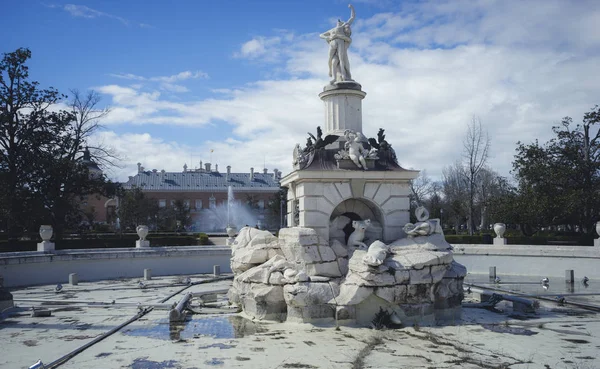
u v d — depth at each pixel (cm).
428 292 1384
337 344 1153
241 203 9681
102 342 1212
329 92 1777
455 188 6912
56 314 1606
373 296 1354
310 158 1625
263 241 1642
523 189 3634
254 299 1441
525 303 1530
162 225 7038
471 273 2856
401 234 1633
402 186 1656
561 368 962
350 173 1598
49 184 3894
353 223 1587
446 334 1244
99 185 4216
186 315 1527
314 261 1451
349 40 1833
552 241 3300
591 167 3497
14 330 1367
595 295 1866
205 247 3091
